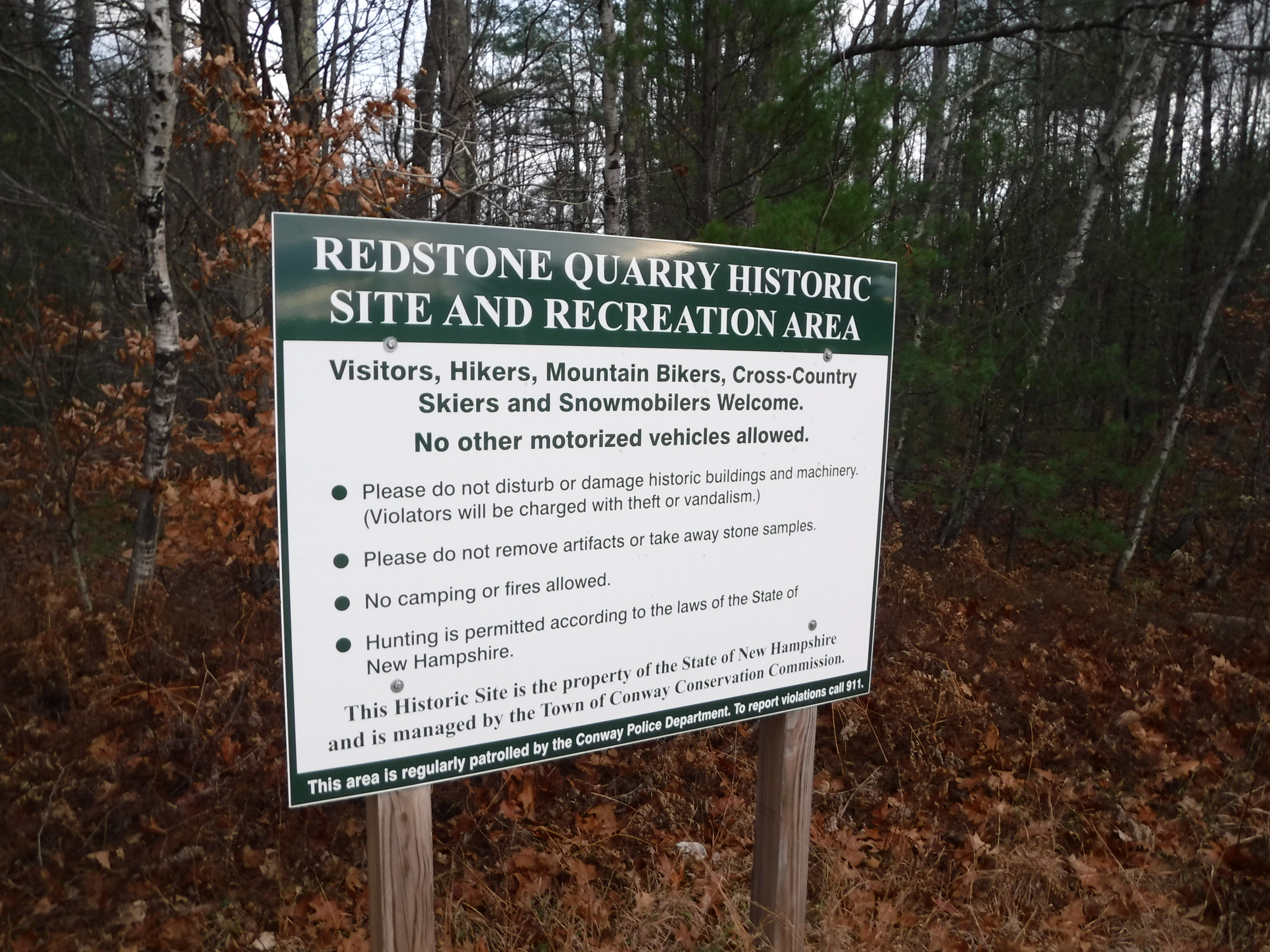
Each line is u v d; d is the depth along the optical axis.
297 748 1.88
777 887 2.70
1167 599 8.35
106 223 6.41
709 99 6.66
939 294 9.91
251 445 4.80
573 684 2.20
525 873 3.38
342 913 3.08
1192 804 4.01
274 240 1.76
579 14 10.30
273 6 7.16
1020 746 4.45
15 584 5.25
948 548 9.15
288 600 1.84
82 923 2.89
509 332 2.02
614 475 2.20
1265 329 9.47
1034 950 3.08
